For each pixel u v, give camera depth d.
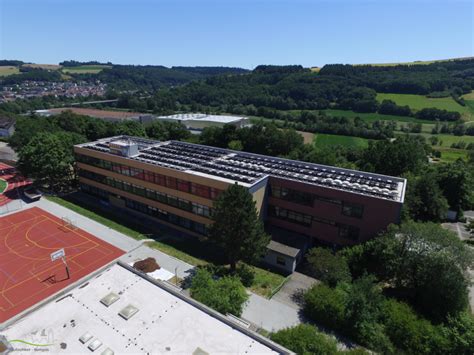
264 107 195.25
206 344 21.11
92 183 67.44
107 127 105.56
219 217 38.72
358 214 41.81
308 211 45.88
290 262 42.41
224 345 21.06
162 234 53.09
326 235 45.34
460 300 32.16
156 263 43.34
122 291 26.08
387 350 29.22
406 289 37.81
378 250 37.03
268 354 20.38
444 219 61.72
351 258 39.03
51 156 68.31
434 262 32.50
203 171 50.66
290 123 154.75
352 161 90.31
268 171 51.56
